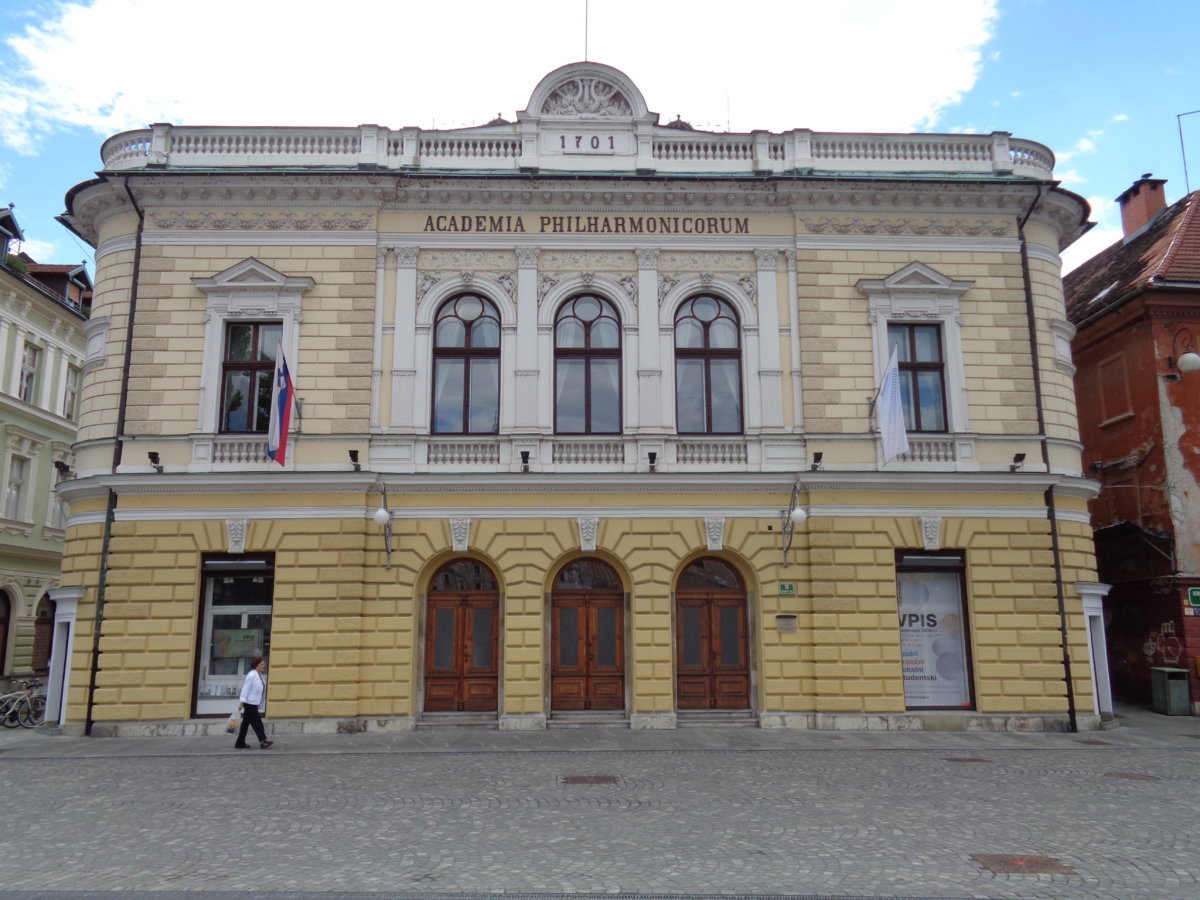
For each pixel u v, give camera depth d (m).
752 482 19.20
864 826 9.87
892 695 18.53
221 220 19.97
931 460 19.69
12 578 30.39
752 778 12.95
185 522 18.70
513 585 18.78
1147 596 22.52
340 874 8.06
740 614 19.44
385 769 13.80
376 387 19.56
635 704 18.50
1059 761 14.66
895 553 19.27
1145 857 8.65
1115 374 23.97
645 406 19.59
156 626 18.30
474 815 10.42
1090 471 24.80
